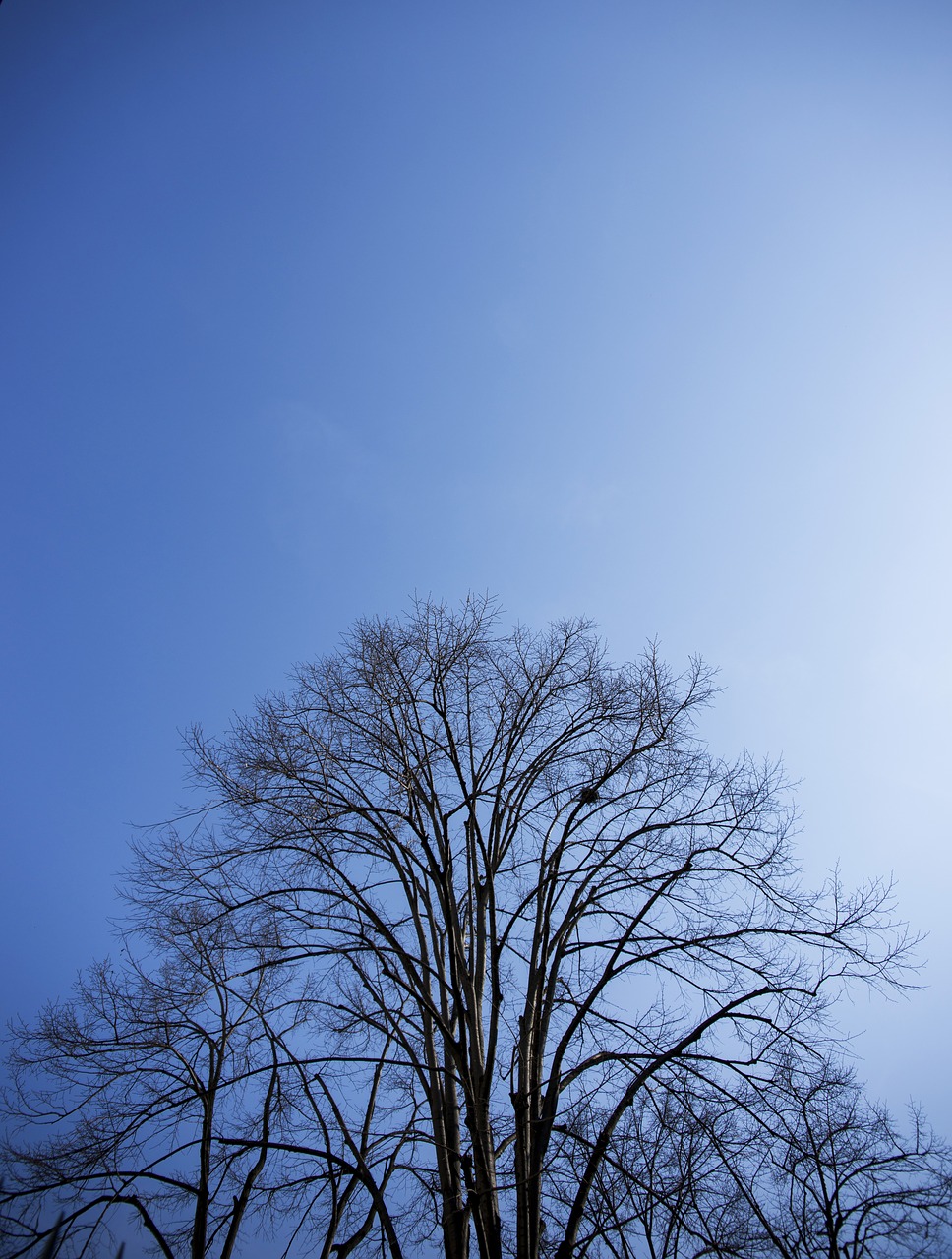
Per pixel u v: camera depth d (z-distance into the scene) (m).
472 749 15.28
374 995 12.34
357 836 13.70
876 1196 11.09
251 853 13.14
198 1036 12.72
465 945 13.72
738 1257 11.05
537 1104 11.50
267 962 12.35
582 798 14.27
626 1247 10.70
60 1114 12.63
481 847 13.65
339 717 14.57
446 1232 10.70
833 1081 11.50
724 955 12.22
